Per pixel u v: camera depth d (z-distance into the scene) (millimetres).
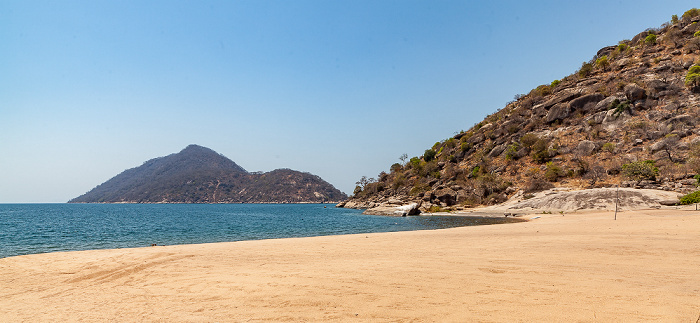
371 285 8008
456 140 128125
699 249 12289
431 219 58688
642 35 111375
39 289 8828
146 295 7871
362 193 145750
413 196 95875
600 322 5242
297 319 5828
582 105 93688
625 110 84562
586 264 10125
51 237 33844
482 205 78938
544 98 109812
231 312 6355
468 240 17422
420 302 6574
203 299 7324
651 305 5980
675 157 65000
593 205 52188
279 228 43906
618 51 111188
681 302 6113
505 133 106062
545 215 48781
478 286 7719
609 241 15109
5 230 43125
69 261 12641
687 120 72562
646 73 91750
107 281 9625
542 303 6301
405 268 10008
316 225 49562
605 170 70438
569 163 79875
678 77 84375
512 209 63469
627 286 7414
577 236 17672
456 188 88750
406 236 20734
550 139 91375
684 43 95250
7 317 6543
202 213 110875
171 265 11625
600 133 83938
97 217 82562
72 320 6281
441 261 11133
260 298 7199
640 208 47219
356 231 37969
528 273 9031
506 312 5852
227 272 10109
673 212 36219
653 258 10844
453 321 5480
